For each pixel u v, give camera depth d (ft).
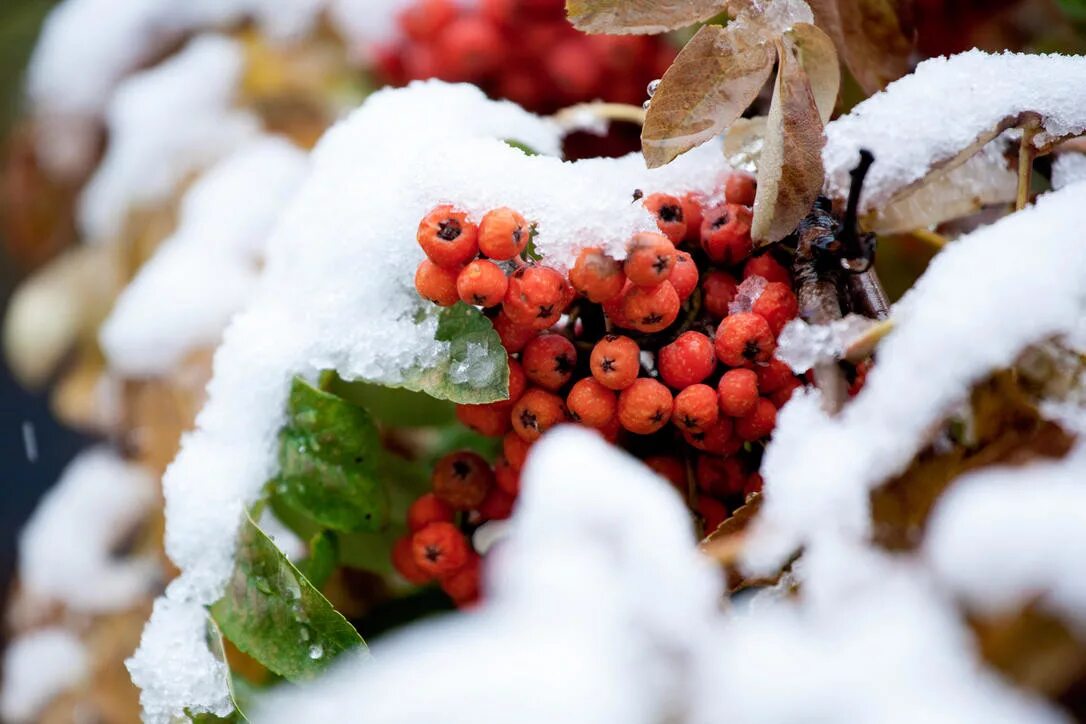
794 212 1.11
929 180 1.16
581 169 1.16
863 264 1.13
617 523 0.99
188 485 1.20
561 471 1.00
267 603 1.16
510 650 0.96
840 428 1.06
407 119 1.23
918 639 0.95
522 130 1.25
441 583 1.23
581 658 0.95
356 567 1.27
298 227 1.24
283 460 1.20
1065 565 0.94
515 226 1.10
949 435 1.05
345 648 1.14
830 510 1.04
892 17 1.22
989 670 0.95
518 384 1.14
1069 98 1.14
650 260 1.08
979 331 1.04
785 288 1.13
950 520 0.97
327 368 1.20
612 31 1.13
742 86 1.12
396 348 1.15
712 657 0.96
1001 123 1.15
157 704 1.18
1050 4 1.36
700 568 1.03
